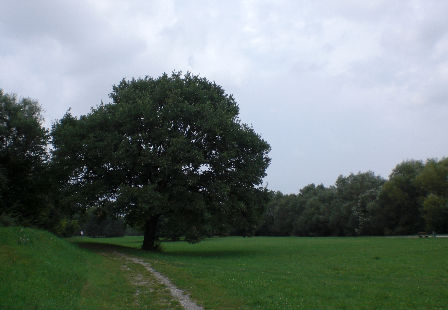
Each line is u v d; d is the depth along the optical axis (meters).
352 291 16.62
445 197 74.50
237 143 38.25
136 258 28.20
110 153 32.72
